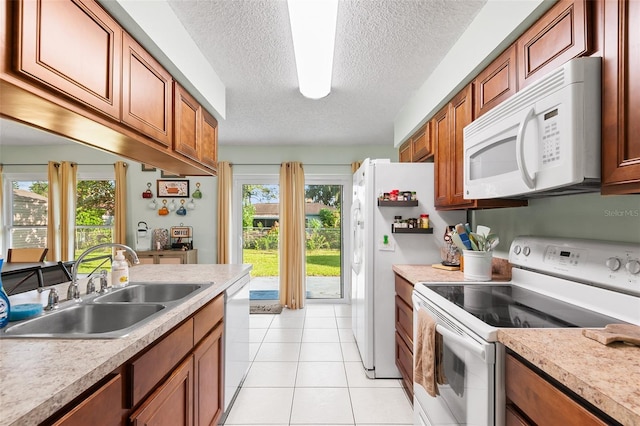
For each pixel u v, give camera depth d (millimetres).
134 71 1337
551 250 1463
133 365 931
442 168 2197
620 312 1109
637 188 853
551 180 1050
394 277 2412
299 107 2961
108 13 1174
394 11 1583
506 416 962
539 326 1034
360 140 4215
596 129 958
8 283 2408
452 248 2264
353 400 2078
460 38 1805
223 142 4320
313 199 4625
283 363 2625
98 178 4332
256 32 1765
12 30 800
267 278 4602
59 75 937
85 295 1464
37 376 712
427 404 1504
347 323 3662
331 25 1479
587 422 656
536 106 1120
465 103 1834
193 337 1398
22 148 4266
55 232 4102
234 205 4543
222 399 1772
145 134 1427
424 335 1416
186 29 1726
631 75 852
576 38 1034
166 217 4383
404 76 2320
